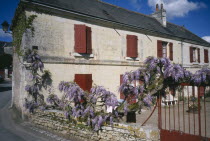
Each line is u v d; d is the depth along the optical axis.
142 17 14.85
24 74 7.19
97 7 11.34
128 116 4.75
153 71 4.61
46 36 7.57
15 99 9.79
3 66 31.31
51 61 7.64
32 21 7.20
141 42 11.62
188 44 15.88
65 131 5.47
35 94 7.16
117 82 10.16
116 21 9.96
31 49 7.14
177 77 3.87
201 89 11.56
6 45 32.97
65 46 8.13
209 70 3.49
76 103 5.30
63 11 7.93
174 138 3.64
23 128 6.32
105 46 9.68
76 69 8.46
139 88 4.80
